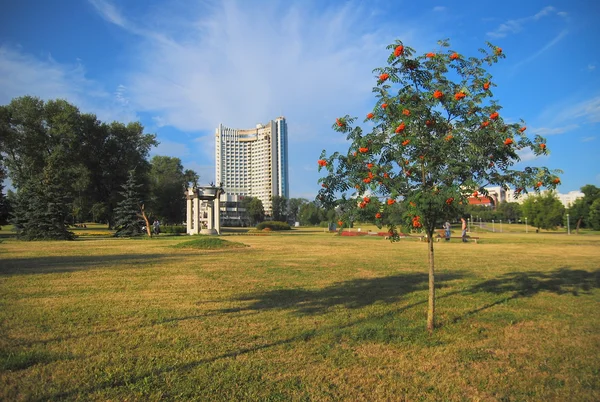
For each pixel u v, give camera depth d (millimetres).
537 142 6094
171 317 6480
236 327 5969
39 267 12492
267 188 135625
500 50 6059
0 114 43281
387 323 6289
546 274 11836
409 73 5707
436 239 31672
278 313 6832
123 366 4410
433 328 6000
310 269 12523
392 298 8219
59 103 46594
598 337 5754
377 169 5719
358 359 4781
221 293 8516
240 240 30281
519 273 12031
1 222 41000
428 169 5641
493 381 4230
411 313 6992
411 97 5500
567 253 19203
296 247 22328
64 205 31172
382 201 5758
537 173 5965
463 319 6641
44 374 4176
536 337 5734
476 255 17906
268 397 3775
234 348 5059
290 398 3768
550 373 4469
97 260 14711
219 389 3914
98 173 49938
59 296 8023
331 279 10625
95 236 37094
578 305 7727
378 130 5984
